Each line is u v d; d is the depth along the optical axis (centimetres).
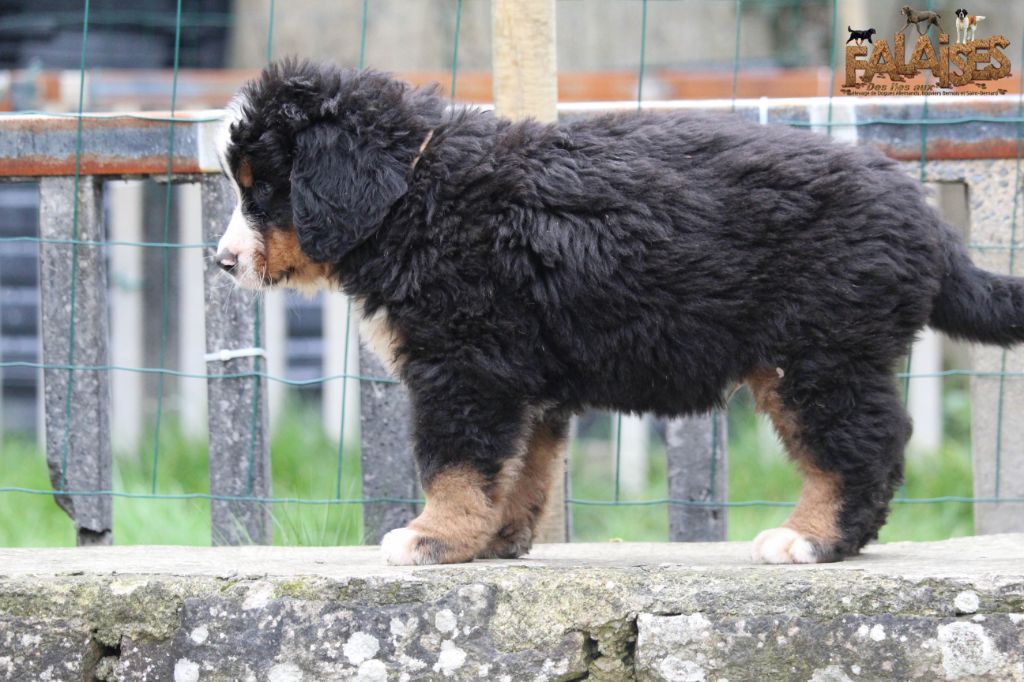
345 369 517
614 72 966
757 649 340
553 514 488
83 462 496
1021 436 513
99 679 359
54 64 1117
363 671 349
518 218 367
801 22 1140
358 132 375
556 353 375
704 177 368
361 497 525
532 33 477
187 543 586
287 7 1170
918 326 371
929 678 334
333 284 398
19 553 428
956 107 496
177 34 497
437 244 369
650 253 362
